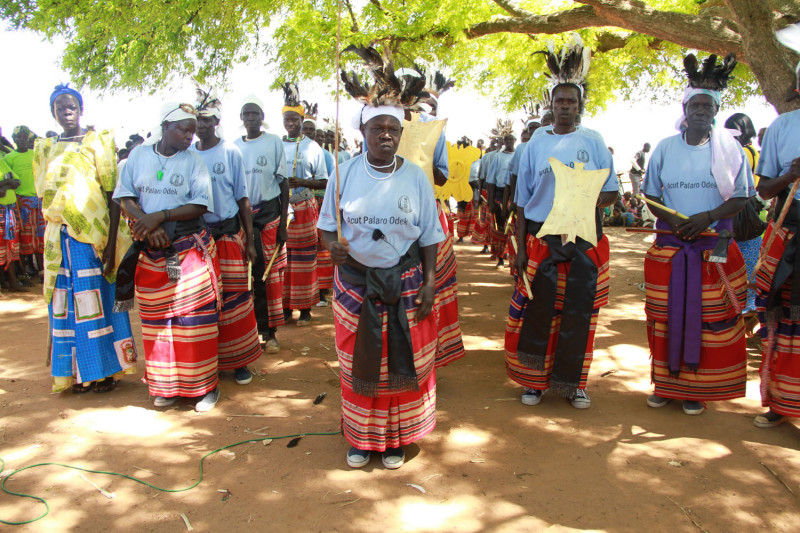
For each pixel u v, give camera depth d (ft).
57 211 13.79
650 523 9.46
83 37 27.58
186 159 13.46
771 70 16.79
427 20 26.25
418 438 11.35
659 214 13.33
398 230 10.55
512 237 15.25
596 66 34.73
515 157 16.85
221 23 25.77
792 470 11.02
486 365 16.97
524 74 35.37
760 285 12.72
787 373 12.32
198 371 13.60
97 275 14.40
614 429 12.77
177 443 12.13
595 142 13.33
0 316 22.62
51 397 14.52
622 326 20.74
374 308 10.53
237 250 15.23
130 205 13.33
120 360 14.87
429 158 14.70
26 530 9.25
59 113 14.19
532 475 10.91
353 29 26.81
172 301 13.28
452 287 15.43
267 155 18.11
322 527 9.39
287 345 18.79
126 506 9.91
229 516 9.66
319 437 12.44
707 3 27.81
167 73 28.04
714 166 12.80
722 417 13.35
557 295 13.55
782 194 12.70
